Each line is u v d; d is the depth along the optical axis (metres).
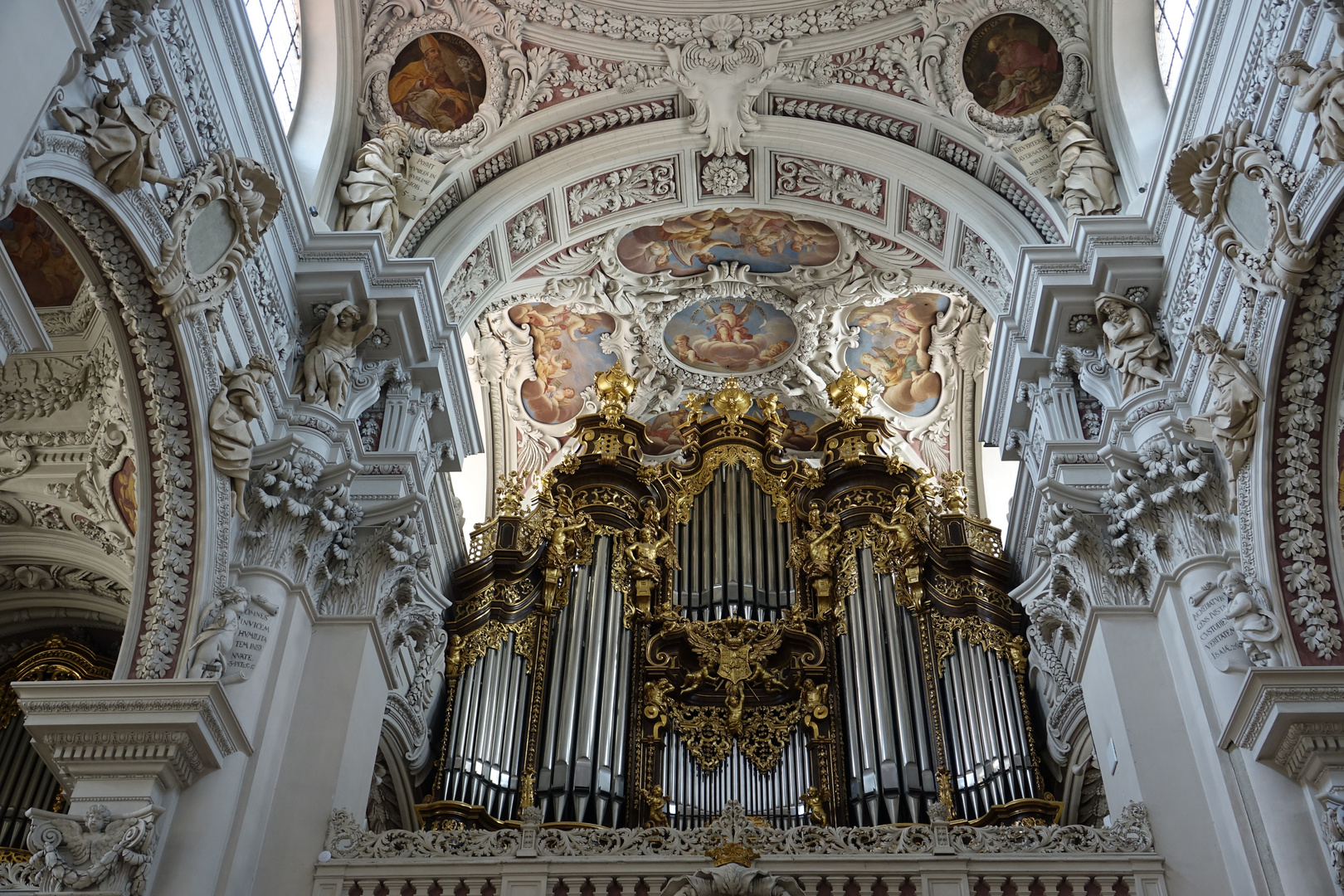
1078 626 10.36
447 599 12.09
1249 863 8.36
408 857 8.88
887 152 13.11
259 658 9.34
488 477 15.40
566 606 12.46
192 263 8.93
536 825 9.04
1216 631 9.19
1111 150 12.17
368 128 12.61
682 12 12.88
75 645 12.39
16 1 6.46
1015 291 11.57
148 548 9.12
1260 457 9.19
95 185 7.86
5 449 11.05
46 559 11.77
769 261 14.45
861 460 13.88
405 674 10.94
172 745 8.37
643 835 9.03
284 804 9.15
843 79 13.09
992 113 12.61
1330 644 8.77
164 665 8.81
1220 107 9.79
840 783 11.18
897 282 14.16
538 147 13.24
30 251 10.48
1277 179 8.61
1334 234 8.45
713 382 15.49
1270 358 9.11
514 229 13.20
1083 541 10.17
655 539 13.41
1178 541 9.75
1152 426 10.24
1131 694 9.45
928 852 8.78
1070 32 12.36
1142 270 10.99
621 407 14.50
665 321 14.98
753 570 13.27
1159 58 12.24
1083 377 11.19
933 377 15.04
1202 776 8.98
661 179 13.58
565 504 13.32
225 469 9.33
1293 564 9.06
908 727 11.33
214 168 9.03
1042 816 10.41
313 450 10.17
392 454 10.83
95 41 7.72
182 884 8.19
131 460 10.80
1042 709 11.33
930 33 12.70
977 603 12.05
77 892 7.79
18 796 11.75
